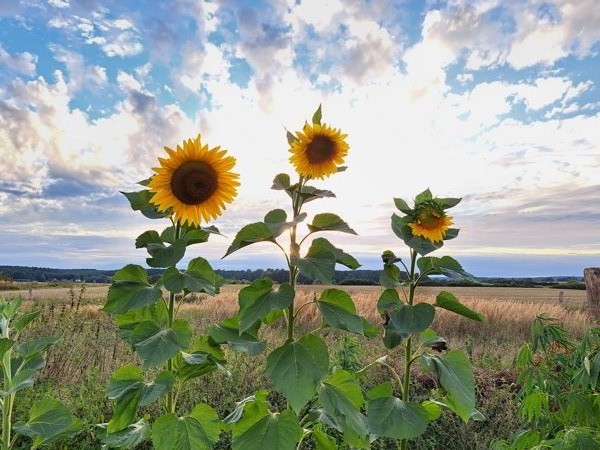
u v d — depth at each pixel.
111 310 2.46
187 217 2.57
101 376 5.53
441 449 4.43
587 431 2.47
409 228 2.52
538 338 2.96
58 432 2.91
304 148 2.44
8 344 2.78
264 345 2.47
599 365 2.62
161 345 2.27
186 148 2.47
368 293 15.23
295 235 2.45
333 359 5.35
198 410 2.59
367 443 2.64
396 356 6.49
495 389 5.26
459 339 10.63
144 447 4.02
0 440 2.93
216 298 14.16
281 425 2.27
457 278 2.43
